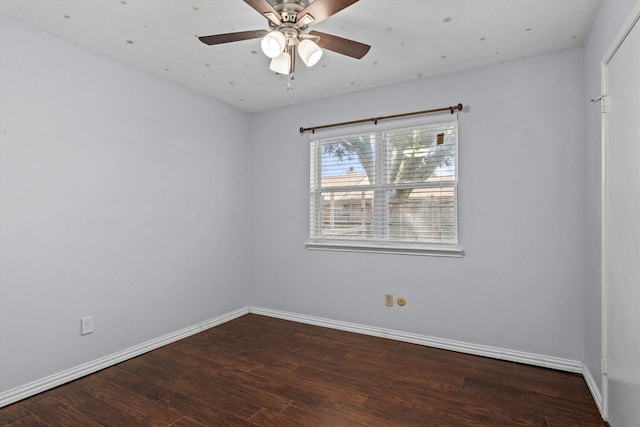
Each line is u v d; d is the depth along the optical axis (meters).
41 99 2.24
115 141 2.66
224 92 3.37
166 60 2.69
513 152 2.69
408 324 3.10
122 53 2.57
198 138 3.35
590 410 2.01
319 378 2.41
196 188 3.34
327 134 3.49
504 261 2.72
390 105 3.17
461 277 2.88
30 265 2.19
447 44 2.44
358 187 3.36
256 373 2.49
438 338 2.97
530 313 2.63
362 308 3.32
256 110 3.91
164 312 3.04
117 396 2.18
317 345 3.02
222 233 3.62
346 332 3.36
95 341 2.53
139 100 2.83
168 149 3.07
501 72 2.73
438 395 2.18
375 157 3.29
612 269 1.81
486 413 1.98
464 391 2.23
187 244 3.25
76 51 2.43
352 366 2.60
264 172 3.90
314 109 3.58
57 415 1.97
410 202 3.12
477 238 2.82
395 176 3.18
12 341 2.11
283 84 3.17
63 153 2.35
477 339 2.82
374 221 3.28
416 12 2.06
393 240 3.17
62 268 2.35
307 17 1.78
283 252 3.78
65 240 2.36
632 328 1.53
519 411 2.00
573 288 2.50
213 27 2.22
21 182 2.15
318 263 3.56
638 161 1.45
